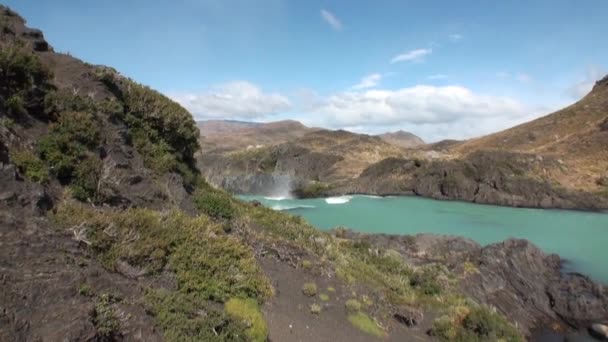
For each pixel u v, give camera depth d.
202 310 10.48
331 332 13.73
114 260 10.17
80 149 13.78
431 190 78.19
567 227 53.06
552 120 138.00
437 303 20.05
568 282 29.33
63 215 10.35
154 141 20.58
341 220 55.62
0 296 6.97
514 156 83.25
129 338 8.36
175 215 14.70
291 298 15.08
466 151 137.62
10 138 11.90
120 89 20.28
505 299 25.88
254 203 29.89
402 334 15.84
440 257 30.28
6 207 9.18
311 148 127.38
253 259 15.15
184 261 12.19
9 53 13.80
